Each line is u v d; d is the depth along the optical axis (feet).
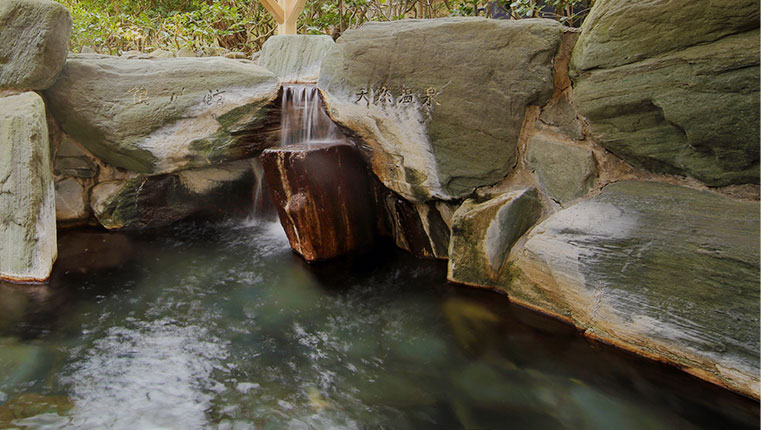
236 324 9.93
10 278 11.55
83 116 13.75
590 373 7.85
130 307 10.57
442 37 10.56
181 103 13.89
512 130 10.46
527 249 9.66
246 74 14.15
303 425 6.82
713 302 6.90
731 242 6.92
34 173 11.22
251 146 14.89
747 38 6.86
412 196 12.23
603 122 9.23
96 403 7.18
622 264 8.02
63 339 9.10
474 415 7.02
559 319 9.52
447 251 12.95
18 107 11.38
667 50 7.82
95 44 22.81
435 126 11.02
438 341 9.21
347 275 12.52
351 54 11.71
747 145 7.28
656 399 7.08
